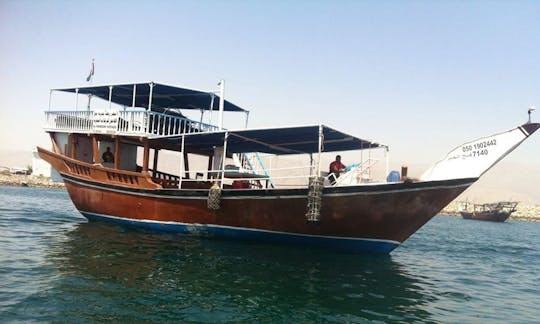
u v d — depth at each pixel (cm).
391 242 1320
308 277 1051
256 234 1427
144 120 1702
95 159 1867
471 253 1969
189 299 820
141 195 1673
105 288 854
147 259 1146
